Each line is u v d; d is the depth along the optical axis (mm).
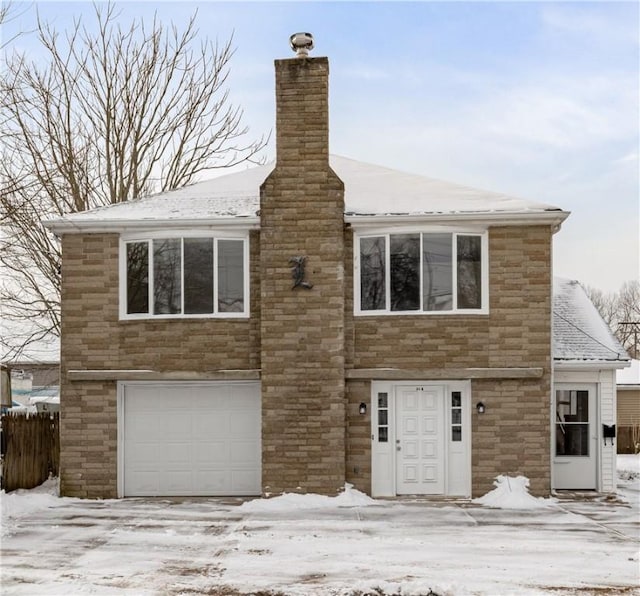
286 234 15898
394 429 16094
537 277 15812
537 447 15656
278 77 16188
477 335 15820
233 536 12344
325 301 15766
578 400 17188
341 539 12070
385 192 17328
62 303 16422
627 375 31234
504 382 15797
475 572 10023
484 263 15938
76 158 27312
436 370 15750
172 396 16547
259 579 9750
